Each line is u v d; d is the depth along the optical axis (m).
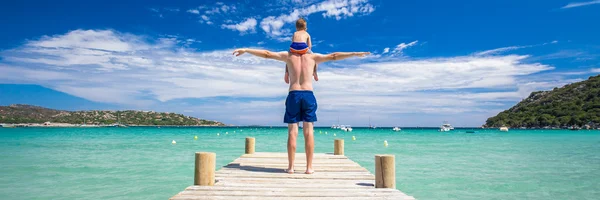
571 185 11.38
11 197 9.12
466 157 20.81
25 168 14.26
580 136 58.28
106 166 14.98
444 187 11.10
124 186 10.65
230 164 7.79
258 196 4.71
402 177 12.95
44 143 31.83
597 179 12.58
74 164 15.59
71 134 58.34
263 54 6.31
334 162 8.25
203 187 5.14
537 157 20.91
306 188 5.25
